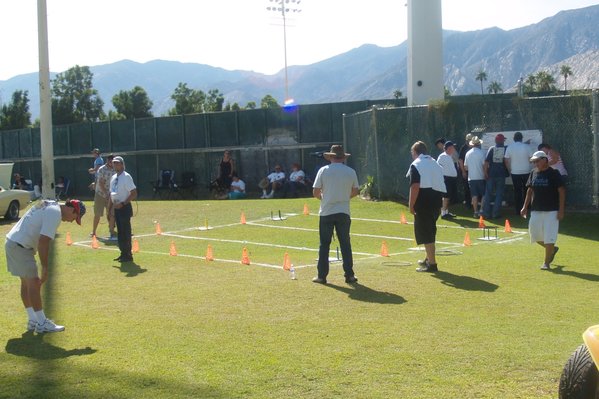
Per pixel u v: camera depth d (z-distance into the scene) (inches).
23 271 303.0
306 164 1151.0
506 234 604.1
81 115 2913.4
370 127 848.3
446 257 492.1
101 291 397.1
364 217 733.3
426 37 927.0
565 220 660.1
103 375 245.1
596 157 691.4
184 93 3070.9
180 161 1250.6
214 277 435.8
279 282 412.5
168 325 313.7
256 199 1000.9
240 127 1194.6
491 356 259.0
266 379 238.2
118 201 503.5
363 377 238.8
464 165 733.3
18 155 1461.6
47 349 279.0
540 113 718.5
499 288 382.3
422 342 279.1
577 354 198.8
